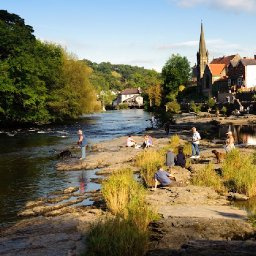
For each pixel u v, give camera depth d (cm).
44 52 6862
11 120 5816
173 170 1959
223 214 1228
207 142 3275
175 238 1007
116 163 2383
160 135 3991
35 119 5953
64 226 1177
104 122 7031
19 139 4072
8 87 5225
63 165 2372
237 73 9562
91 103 7669
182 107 9888
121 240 865
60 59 7188
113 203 1298
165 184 1638
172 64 13050
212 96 10388
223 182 1684
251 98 6919
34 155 2897
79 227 1148
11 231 1176
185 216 1197
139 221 1050
